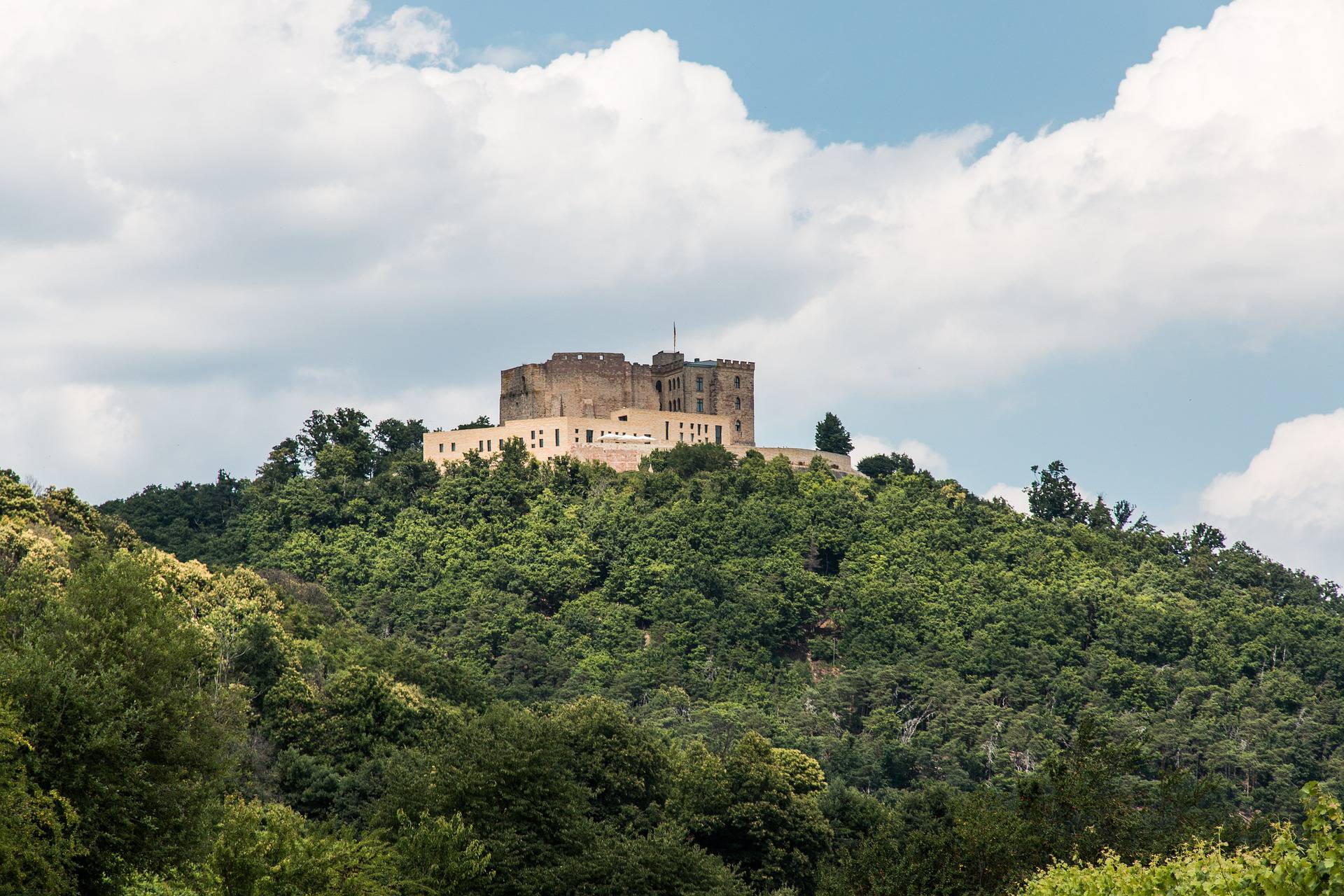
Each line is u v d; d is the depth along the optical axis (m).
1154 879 157.62
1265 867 125.50
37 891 193.12
